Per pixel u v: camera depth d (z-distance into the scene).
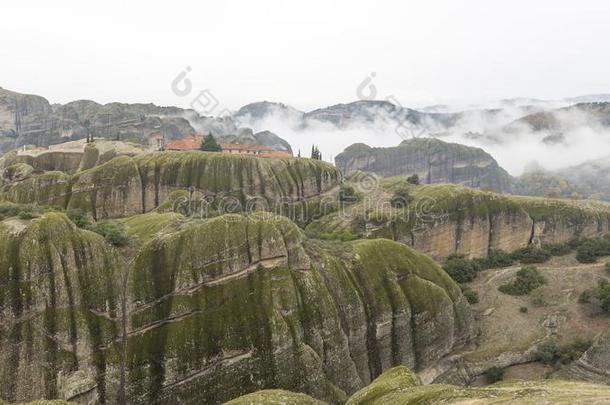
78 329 63.75
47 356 60.59
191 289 74.19
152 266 74.38
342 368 78.88
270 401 46.69
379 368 86.88
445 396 42.19
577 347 97.25
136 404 64.69
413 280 95.56
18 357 59.00
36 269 62.84
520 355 96.38
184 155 168.62
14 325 60.06
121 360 66.38
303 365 72.88
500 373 93.75
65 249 66.62
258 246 80.44
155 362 67.62
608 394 36.47
